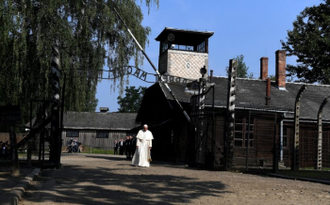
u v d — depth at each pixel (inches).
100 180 413.7
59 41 730.2
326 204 296.0
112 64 835.4
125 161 935.0
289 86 1357.0
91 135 2576.3
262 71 1418.6
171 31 1455.5
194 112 772.0
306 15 1882.4
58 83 561.3
